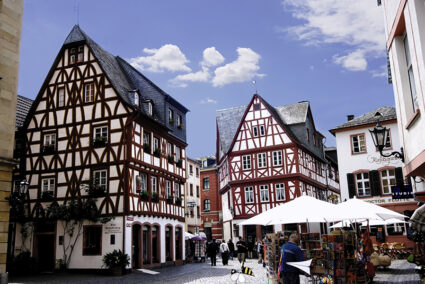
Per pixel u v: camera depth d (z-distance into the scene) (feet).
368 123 92.53
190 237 99.45
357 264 37.55
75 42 80.18
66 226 71.92
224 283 49.06
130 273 68.13
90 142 74.95
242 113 131.64
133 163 73.36
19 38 42.24
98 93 76.89
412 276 47.14
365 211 35.86
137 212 72.54
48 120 79.36
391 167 89.56
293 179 108.37
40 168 77.36
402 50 26.76
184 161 99.14
